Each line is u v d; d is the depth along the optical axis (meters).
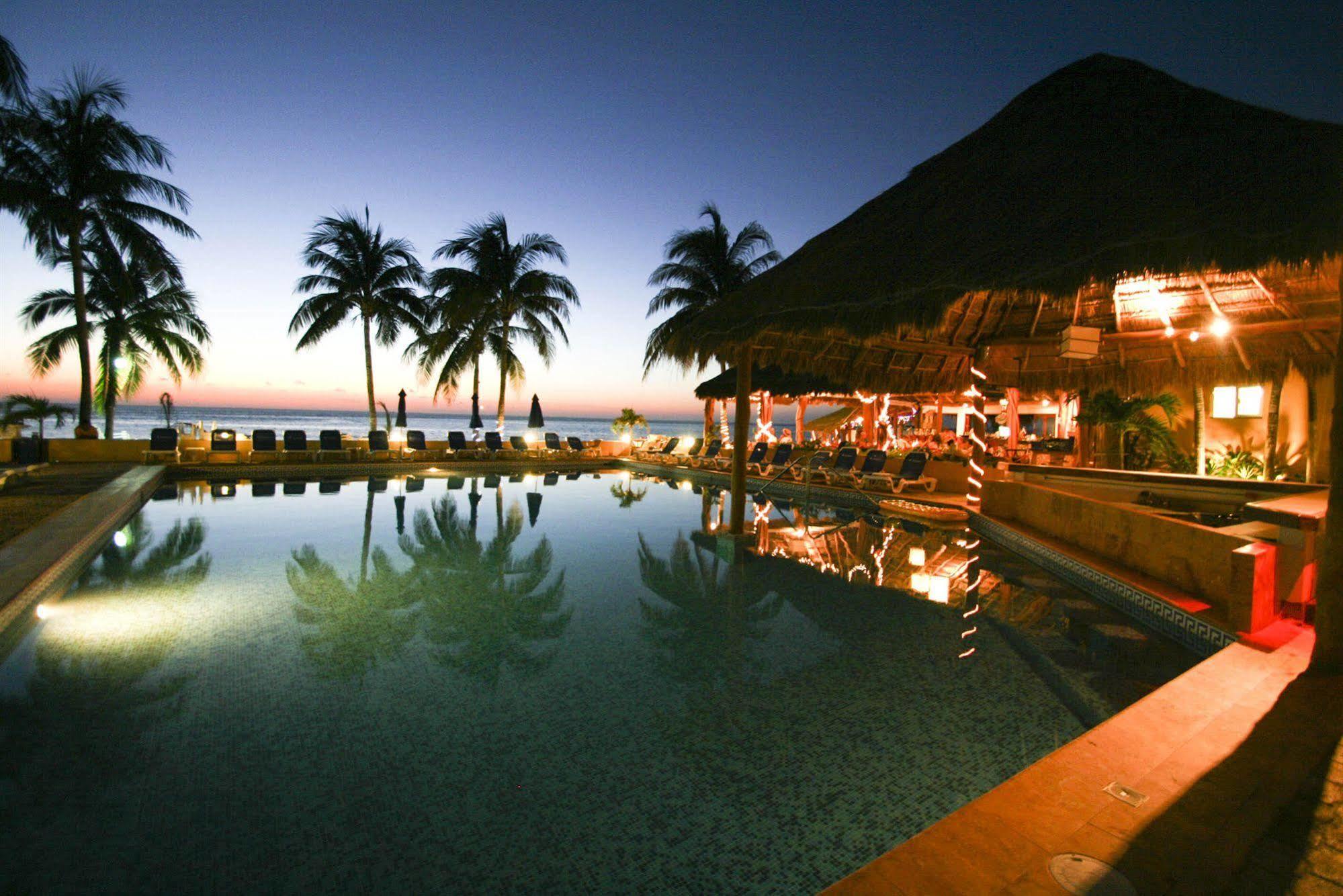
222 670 4.00
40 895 2.10
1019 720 3.46
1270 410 10.22
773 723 3.42
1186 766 2.41
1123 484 8.86
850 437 26.72
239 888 2.17
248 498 11.80
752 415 20.97
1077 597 5.83
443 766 2.95
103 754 3.00
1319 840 1.97
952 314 8.67
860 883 1.81
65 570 5.80
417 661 4.20
